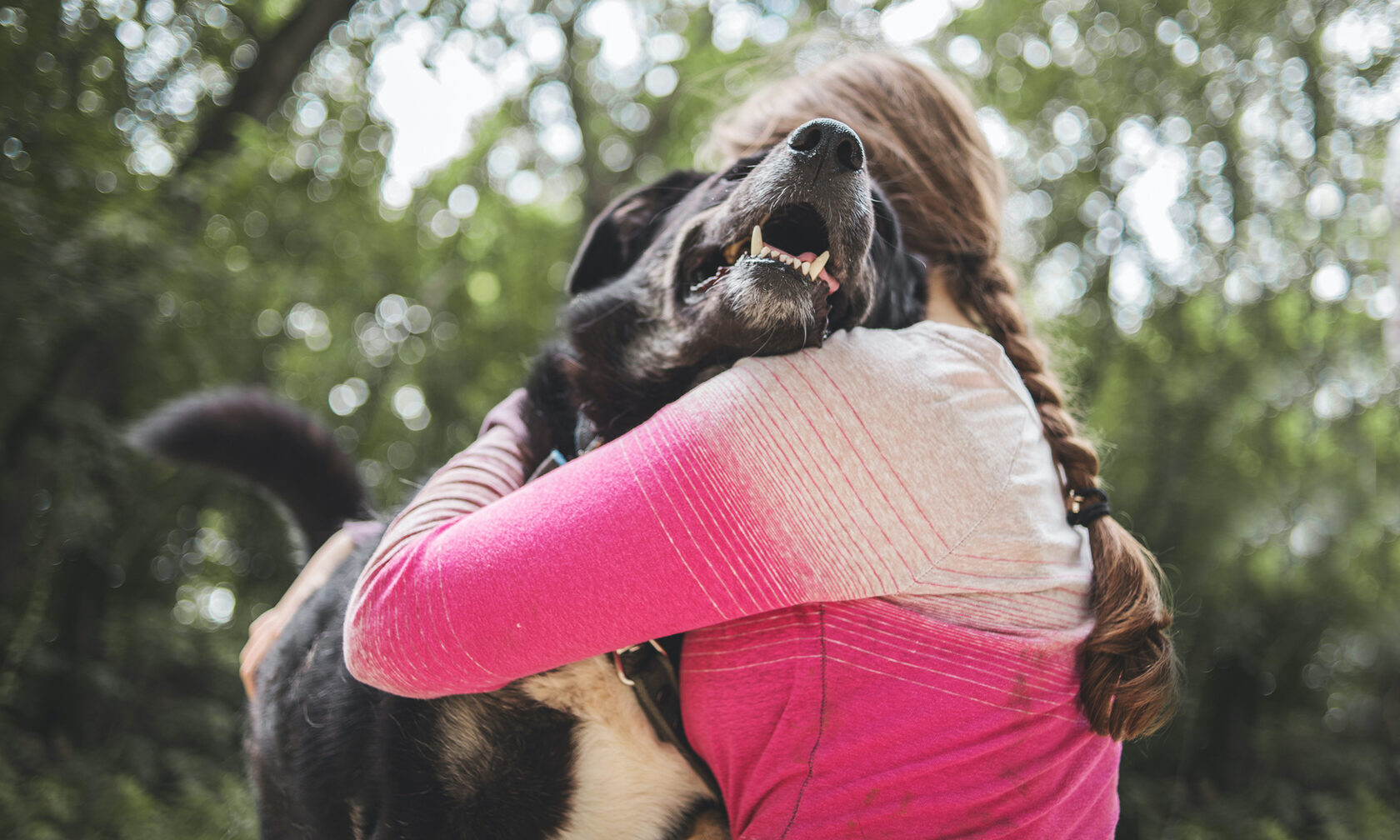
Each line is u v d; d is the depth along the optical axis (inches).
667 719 50.5
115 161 205.9
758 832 44.4
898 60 70.4
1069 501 52.2
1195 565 341.4
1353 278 338.0
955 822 42.8
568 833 55.6
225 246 292.5
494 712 55.4
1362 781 370.3
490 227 447.8
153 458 91.8
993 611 43.6
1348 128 314.7
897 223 63.5
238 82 288.5
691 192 70.7
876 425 41.9
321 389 378.6
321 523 94.3
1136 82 356.2
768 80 85.4
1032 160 373.4
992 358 46.8
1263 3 321.4
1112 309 360.8
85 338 228.5
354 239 367.9
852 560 41.2
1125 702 44.7
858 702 42.5
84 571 276.1
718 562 40.8
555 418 63.8
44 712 267.4
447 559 43.6
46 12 179.6
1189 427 340.5
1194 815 343.6
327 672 62.0
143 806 241.4
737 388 43.2
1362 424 361.1
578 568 41.3
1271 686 392.5
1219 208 339.6
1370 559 376.8
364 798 58.9
